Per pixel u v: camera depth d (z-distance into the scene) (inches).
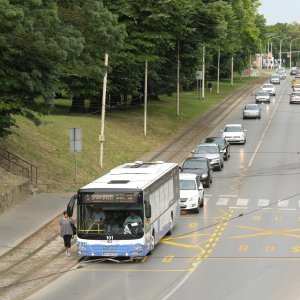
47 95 2290.8
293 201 2465.6
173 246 1813.5
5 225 1995.6
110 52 2618.1
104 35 2475.4
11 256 1711.4
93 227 1651.1
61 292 1375.5
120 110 4613.7
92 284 1438.2
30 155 2770.7
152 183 1753.2
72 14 2411.4
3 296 1349.7
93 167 2974.9
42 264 1642.5
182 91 6599.4
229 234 1947.6
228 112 5433.1
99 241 1642.5
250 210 2316.7
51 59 2233.0
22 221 2049.7
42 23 2126.0
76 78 3732.8
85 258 1704.0
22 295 1357.0
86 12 2422.5
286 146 3841.0
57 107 4436.5
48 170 2711.6
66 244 1715.1
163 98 5772.6
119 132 3779.5
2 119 2313.0
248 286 1381.6
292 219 2158.0
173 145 3826.3
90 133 3472.0
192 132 4303.6
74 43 2213.3
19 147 2783.0
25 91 2269.9
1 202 2144.4
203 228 2038.6
